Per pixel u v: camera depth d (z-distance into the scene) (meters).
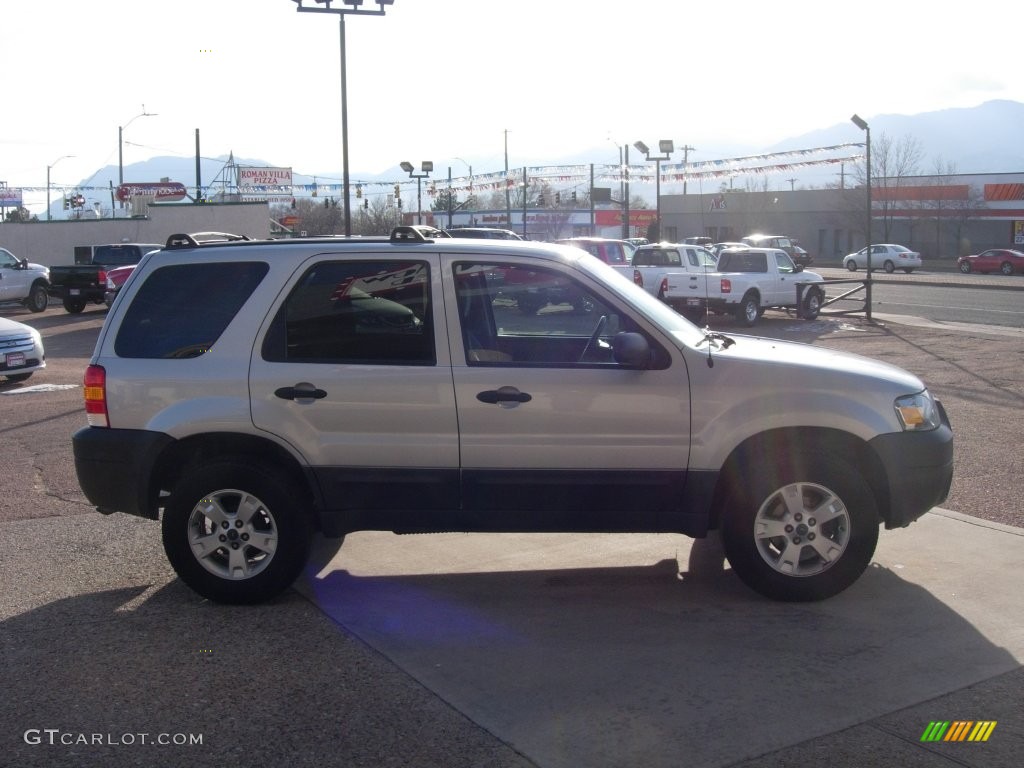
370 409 5.40
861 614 5.30
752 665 4.70
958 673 4.58
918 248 64.88
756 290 22.84
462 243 5.62
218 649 4.97
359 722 4.20
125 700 4.42
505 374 5.36
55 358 18.55
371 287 5.52
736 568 5.48
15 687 4.56
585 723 4.16
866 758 3.86
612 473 5.39
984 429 9.99
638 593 5.69
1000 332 20.39
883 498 5.53
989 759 3.85
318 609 5.50
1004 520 6.94
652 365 5.36
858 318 24.22
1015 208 60.12
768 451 5.38
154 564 6.33
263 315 5.52
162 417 5.48
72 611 5.51
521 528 5.51
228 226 40.66
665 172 35.38
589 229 61.94
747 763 3.83
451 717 4.23
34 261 40.75
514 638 5.06
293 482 5.54
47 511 7.59
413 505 5.49
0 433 10.66
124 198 49.03
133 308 5.68
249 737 4.08
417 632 5.16
